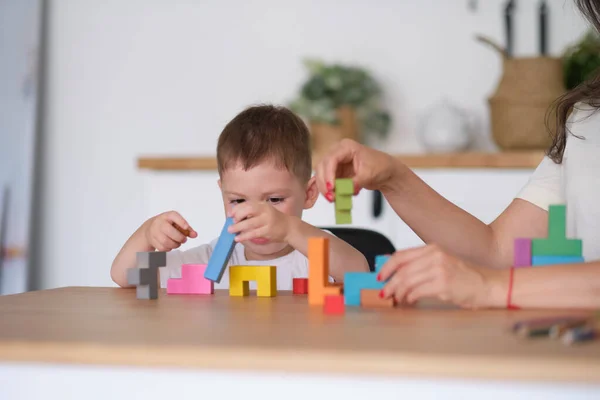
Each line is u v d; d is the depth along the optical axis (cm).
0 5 298
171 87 295
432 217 117
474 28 275
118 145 299
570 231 127
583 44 241
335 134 259
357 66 281
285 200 151
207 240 250
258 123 152
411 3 278
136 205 299
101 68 299
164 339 64
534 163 232
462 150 251
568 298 84
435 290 85
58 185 303
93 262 302
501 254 121
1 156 296
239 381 57
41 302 100
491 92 274
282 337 65
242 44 290
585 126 128
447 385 54
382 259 97
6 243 293
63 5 301
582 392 52
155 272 106
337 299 84
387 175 109
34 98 296
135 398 59
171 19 294
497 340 63
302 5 285
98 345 61
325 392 56
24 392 61
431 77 278
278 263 156
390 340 63
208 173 249
